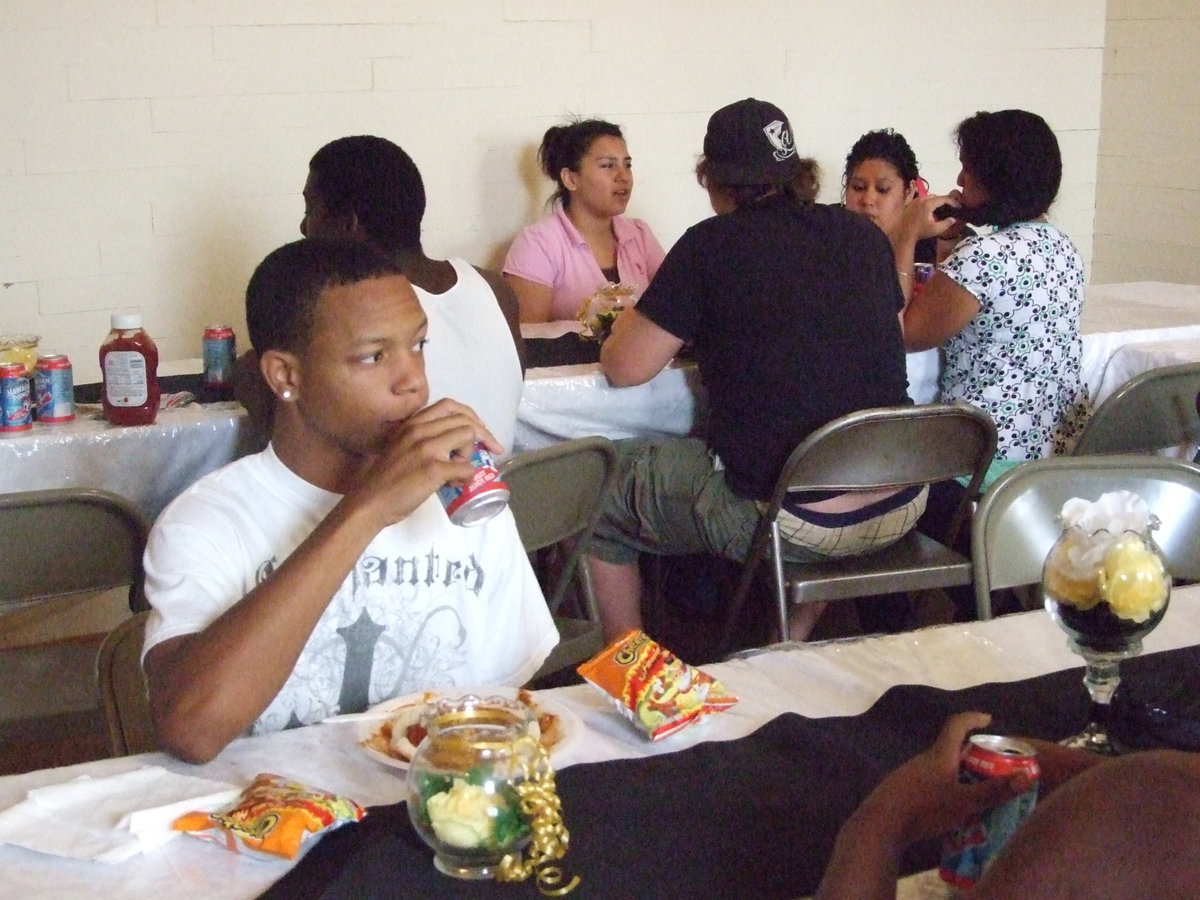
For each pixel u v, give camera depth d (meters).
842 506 2.30
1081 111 4.46
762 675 1.27
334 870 0.92
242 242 3.59
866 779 1.05
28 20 3.26
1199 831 0.55
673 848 0.95
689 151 4.04
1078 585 1.07
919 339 2.63
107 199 3.43
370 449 1.22
